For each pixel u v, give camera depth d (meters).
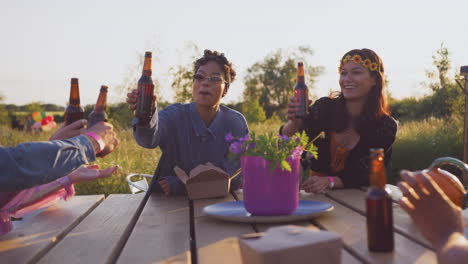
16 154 1.47
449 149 8.34
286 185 1.81
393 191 2.46
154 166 7.01
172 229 1.75
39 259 1.48
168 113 3.02
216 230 1.71
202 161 3.06
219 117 3.09
